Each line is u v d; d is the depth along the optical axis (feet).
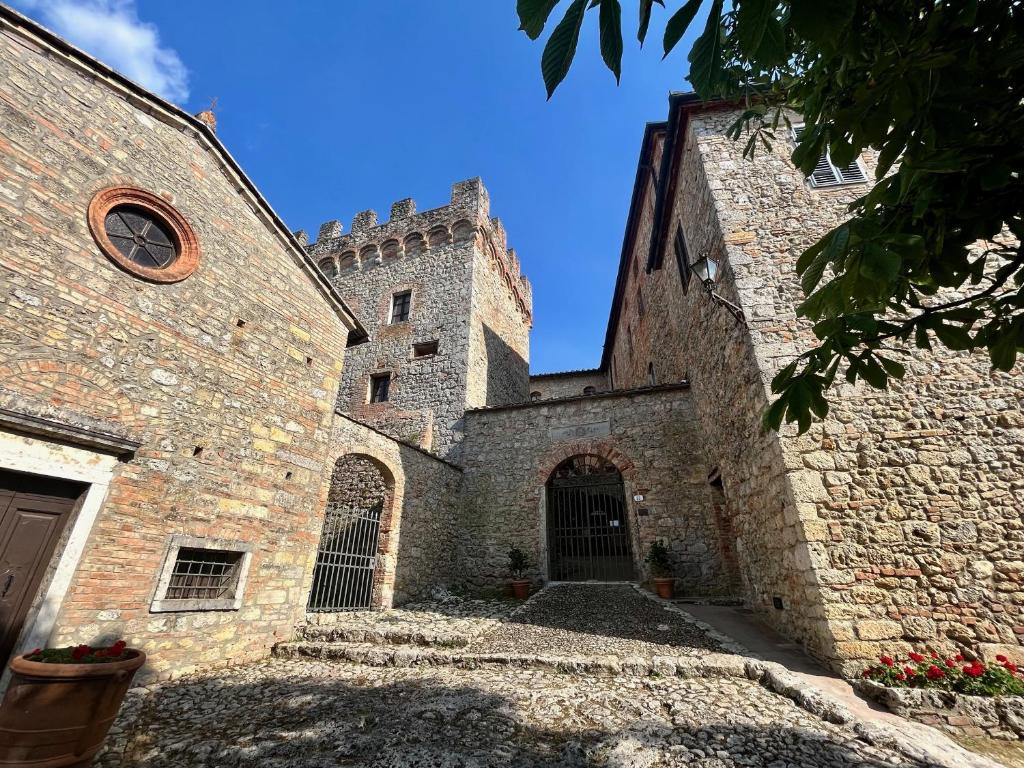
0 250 14.69
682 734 11.19
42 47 16.87
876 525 16.87
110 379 16.70
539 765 9.84
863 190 24.26
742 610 25.04
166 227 19.99
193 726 12.64
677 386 35.88
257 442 21.72
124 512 16.44
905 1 6.17
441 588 34.35
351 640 21.12
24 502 14.53
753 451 21.84
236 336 21.70
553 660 16.69
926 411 18.16
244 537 20.34
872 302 6.84
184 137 21.18
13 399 14.16
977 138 6.23
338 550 30.22
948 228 6.94
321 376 26.17
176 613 17.31
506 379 56.85
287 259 25.43
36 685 10.11
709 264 21.93
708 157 26.96
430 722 12.18
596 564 36.68
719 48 4.84
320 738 11.52
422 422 44.39
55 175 16.46
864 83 7.32
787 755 10.13
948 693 12.50
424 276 54.34
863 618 15.70
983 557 15.87
